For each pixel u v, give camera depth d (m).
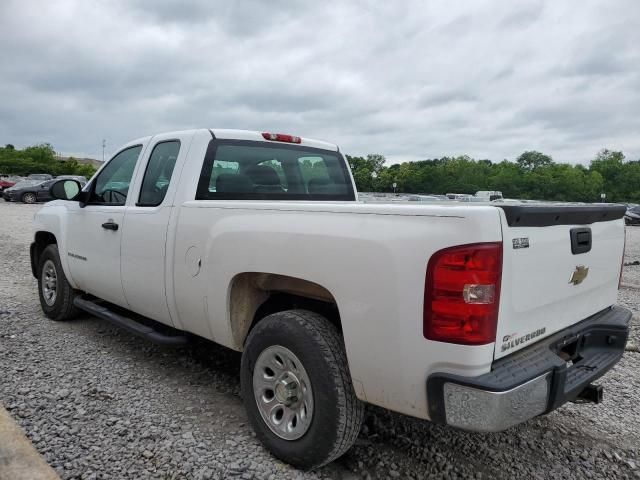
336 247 2.64
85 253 4.82
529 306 2.50
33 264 6.07
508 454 3.23
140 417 3.44
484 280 2.23
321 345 2.72
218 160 3.90
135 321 4.31
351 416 2.69
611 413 3.88
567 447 3.36
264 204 3.10
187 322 3.70
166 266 3.72
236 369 4.41
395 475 2.94
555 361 2.51
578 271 2.89
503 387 2.20
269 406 3.01
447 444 3.30
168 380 4.11
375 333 2.49
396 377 2.45
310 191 4.64
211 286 3.36
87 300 5.21
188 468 2.85
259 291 3.39
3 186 34.25
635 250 15.37
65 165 87.19
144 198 4.15
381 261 2.46
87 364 4.37
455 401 2.28
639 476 3.07
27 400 3.59
